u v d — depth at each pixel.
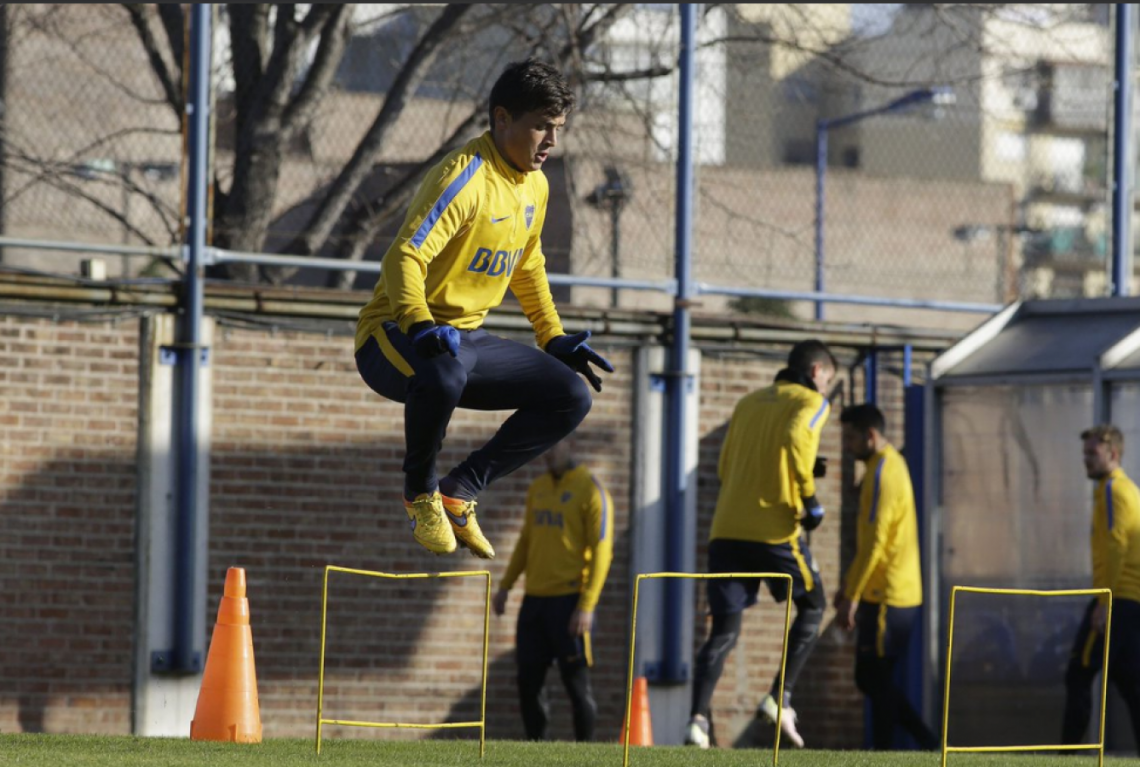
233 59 37.84
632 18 39.56
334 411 36.06
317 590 35.66
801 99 43.56
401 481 36.34
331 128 38.31
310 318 36.06
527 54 39.41
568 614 33.19
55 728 33.84
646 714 33.34
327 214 38.22
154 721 34.50
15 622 33.75
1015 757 24.23
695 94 40.59
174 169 36.47
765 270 41.66
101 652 34.25
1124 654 31.55
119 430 34.62
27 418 34.06
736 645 38.78
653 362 38.47
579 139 38.91
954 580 39.81
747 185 42.31
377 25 38.66
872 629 34.62
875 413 34.47
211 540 35.12
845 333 40.44
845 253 45.81
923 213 47.75
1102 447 31.92
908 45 44.59
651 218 39.06
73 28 36.03
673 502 38.28
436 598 36.47
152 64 36.72
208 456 35.19
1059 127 46.56
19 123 35.50
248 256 35.72
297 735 35.34
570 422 18.14
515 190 17.33
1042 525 38.34
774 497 31.81
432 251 16.58
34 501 34.00
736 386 39.31
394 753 20.66
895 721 35.56
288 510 35.59
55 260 34.78
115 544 34.47
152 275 36.28
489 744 23.22
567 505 33.16
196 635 34.84
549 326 19.08
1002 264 49.94
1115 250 43.16
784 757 22.11
